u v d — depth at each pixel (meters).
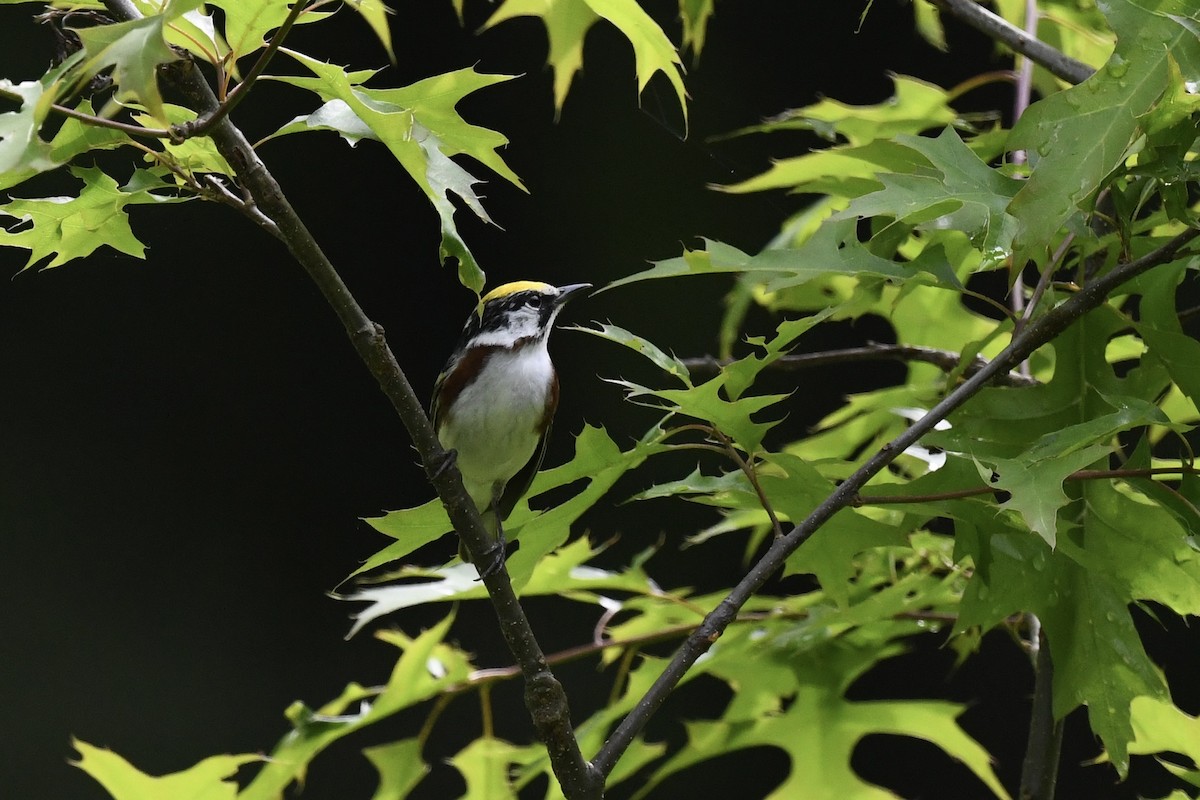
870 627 7.15
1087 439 4.55
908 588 6.32
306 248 4.71
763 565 4.97
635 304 14.67
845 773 7.20
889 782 15.14
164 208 14.43
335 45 14.07
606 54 14.59
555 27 7.38
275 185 4.58
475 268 4.36
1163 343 5.41
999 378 6.34
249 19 4.43
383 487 15.13
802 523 5.04
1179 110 4.43
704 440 5.60
